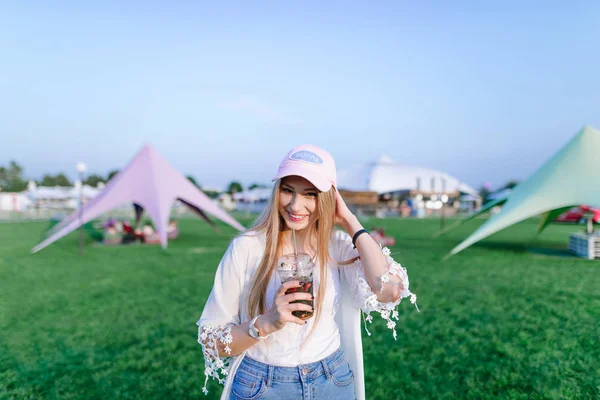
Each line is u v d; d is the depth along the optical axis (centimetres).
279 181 157
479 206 3872
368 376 349
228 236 1702
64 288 712
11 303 612
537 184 921
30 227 2308
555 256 1038
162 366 380
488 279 747
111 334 470
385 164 3853
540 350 398
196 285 726
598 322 480
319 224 158
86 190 4031
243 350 147
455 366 366
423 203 3459
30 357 406
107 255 1125
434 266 893
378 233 1308
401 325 484
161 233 1227
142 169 1394
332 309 162
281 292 140
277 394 149
